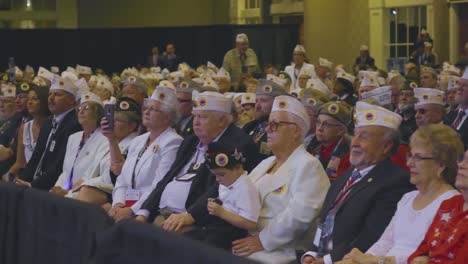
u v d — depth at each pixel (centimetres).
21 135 1412
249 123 1123
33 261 852
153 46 3738
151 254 645
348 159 938
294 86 2127
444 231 696
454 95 1314
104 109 1163
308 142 1049
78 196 1141
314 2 3070
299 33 3478
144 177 1077
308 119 895
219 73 1803
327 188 870
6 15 4122
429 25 2952
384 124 803
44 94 1402
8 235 884
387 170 801
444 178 730
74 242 792
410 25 3009
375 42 3064
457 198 708
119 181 1102
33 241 852
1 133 1509
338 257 782
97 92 1539
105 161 1162
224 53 3606
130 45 3775
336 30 3069
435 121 1164
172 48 3319
